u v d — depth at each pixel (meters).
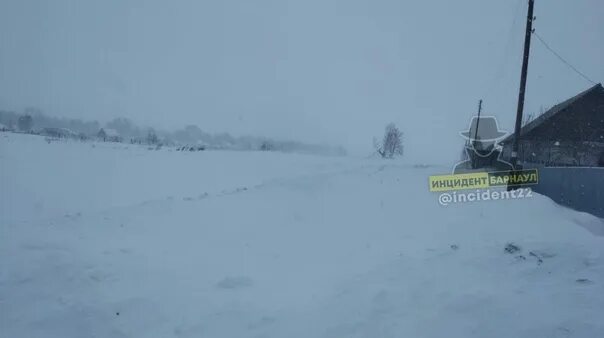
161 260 7.96
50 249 7.75
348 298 5.84
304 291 6.64
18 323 5.42
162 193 18.86
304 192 15.71
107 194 17.95
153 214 11.69
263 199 14.27
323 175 20.34
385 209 13.38
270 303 6.14
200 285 6.88
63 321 5.47
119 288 6.48
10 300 5.90
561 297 5.04
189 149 43.25
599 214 13.45
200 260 8.24
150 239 9.45
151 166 26.73
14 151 25.34
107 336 5.23
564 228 9.54
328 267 8.04
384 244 9.39
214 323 5.52
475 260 6.62
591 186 13.76
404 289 5.83
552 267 6.02
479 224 10.47
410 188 16.66
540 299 5.04
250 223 11.45
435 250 7.76
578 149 27.27
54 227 9.99
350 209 13.41
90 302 5.93
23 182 18.17
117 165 25.84
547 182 14.92
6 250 7.54
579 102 27.61
